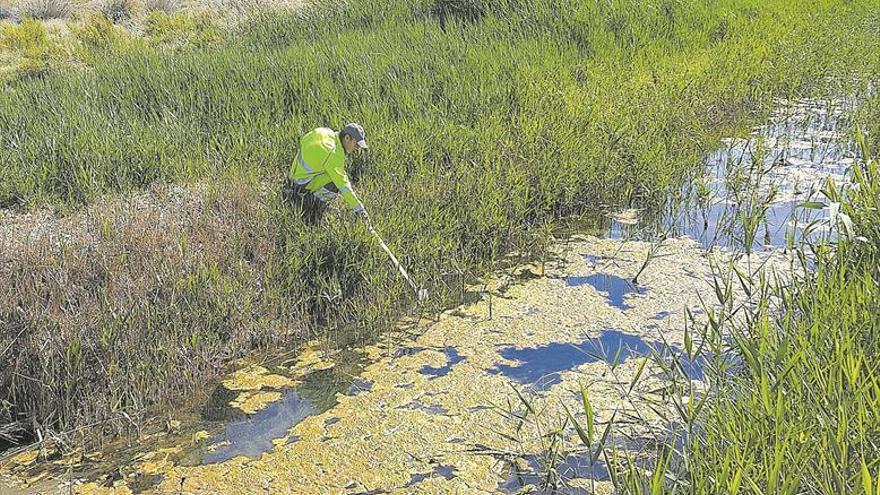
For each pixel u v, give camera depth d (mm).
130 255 6078
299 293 6027
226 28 15891
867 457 3127
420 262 6355
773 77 11625
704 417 4199
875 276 4754
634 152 8344
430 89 9898
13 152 8305
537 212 7449
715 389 4371
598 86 10500
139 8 19203
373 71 10383
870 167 5629
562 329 5730
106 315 5312
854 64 12695
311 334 5805
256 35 13977
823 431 3215
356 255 6266
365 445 4551
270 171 7828
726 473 3143
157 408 4984
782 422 3320
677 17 14039
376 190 7289
